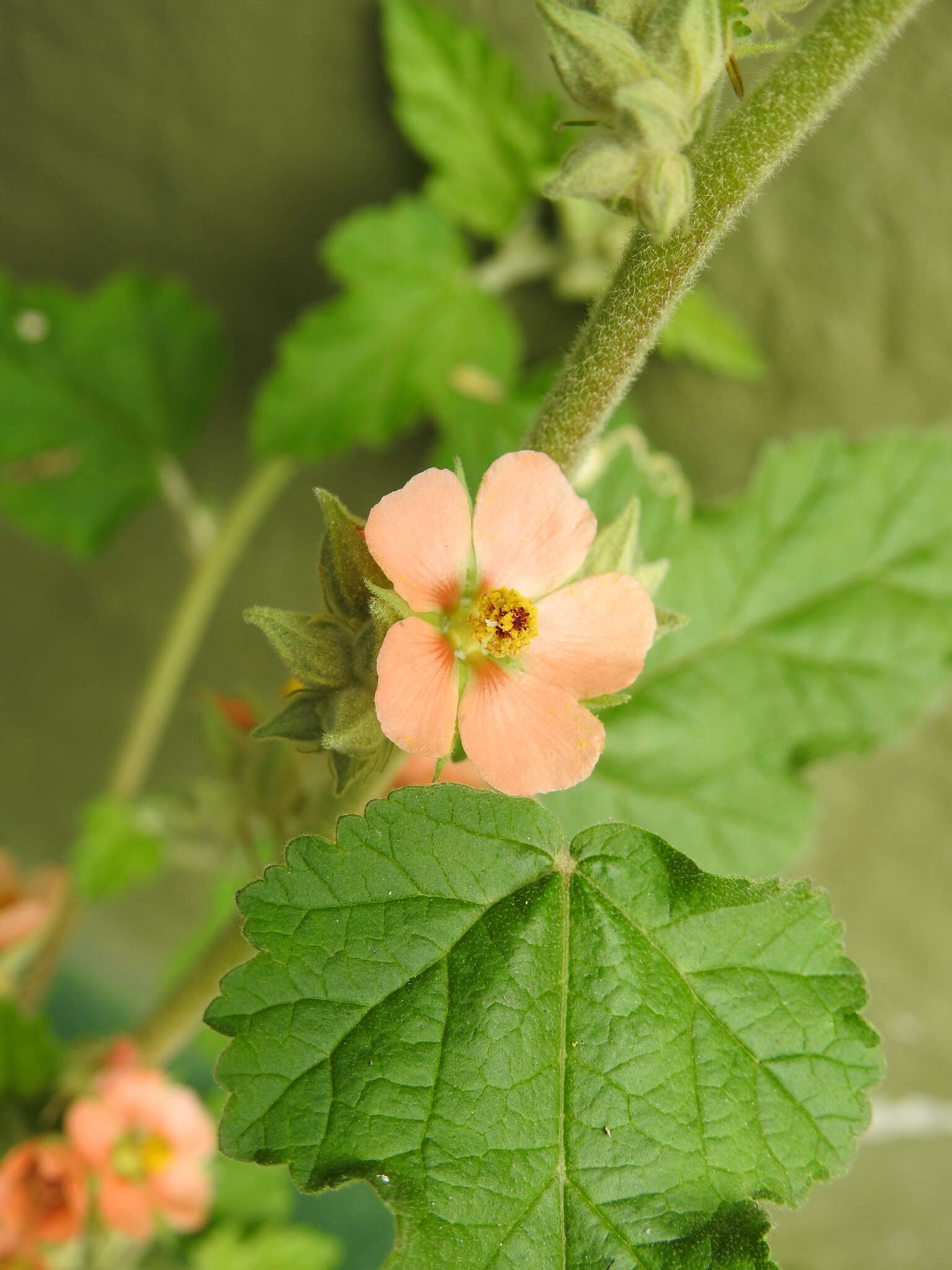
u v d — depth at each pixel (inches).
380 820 8.1
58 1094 11.0
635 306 8.2
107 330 13.8
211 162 14.2
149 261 15.3
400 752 8.4
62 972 20.7
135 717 13.9
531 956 8.1
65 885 12.4
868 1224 18.7
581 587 8.2
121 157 14.5
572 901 8.2
